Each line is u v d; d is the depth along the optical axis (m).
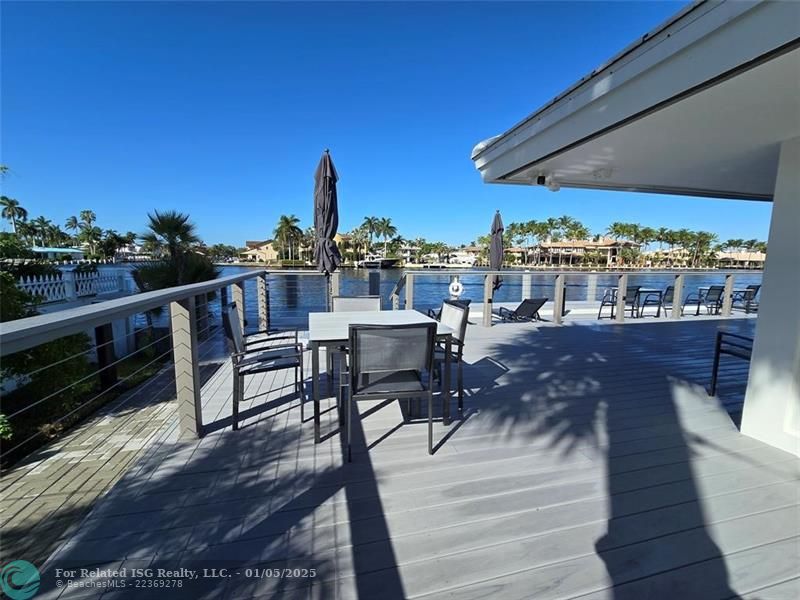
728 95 1.48
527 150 2.57
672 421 2.39
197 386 2.12
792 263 1.94
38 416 4.55
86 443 3.35
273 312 6.07
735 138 2.05
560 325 5.81
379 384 2.03
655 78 1.55
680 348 4.33
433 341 1.92
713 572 1.21
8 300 4.42
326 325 2.47
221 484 1.67
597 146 2.29
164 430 2.24
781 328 2.00
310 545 1.31
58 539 1.35
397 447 2.03
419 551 1.29
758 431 2.13
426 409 2.55
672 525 1.43
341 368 2.42
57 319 1.04
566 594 1.12
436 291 6.94
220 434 2.17
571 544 1.33
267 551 1.28
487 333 5.16
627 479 1.74
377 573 1.19
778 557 1.27
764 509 1.53
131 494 1.59
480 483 1.70
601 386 3.04
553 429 2.26
